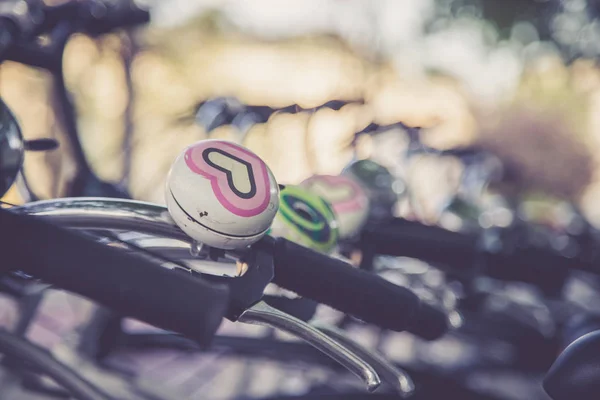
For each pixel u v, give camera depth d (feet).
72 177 3.25
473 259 3.30
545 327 5.31
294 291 2.04
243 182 1.91
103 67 4.69
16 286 2.23
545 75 15.28
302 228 2.46
